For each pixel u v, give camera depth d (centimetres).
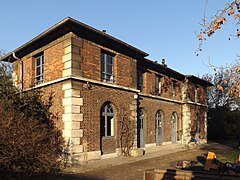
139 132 1833
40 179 928
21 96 1220
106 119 1437
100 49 1426
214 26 509
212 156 1016
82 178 960
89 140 1290
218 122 3400
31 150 943
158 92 2106
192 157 1594
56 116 1294
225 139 3400
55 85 1324
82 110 1270
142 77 1939
